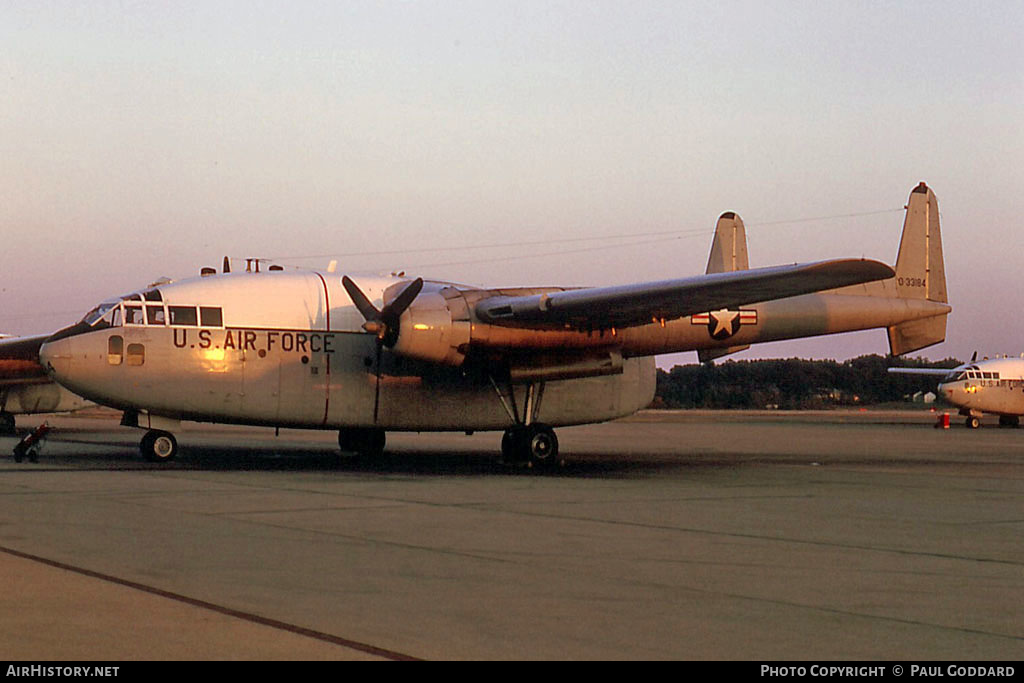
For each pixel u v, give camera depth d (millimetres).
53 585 8938
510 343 23281
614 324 23859
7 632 7348
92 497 15578
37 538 11484
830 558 10875
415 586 9109
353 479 19469
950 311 29172
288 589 8906
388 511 14305
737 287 20453
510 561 10414
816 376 131875
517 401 25766
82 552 10594
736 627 7762
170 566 9898
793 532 12797
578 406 26656
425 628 7621
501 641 7285
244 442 34438
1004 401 57531
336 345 23859
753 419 73562
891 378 130625
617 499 16359
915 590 9234
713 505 15688
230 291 23359
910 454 30969
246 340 23109
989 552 11398
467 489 17688
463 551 10977
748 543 11828
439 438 41594
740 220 30484
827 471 23297
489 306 22875
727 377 133375
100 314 22641
